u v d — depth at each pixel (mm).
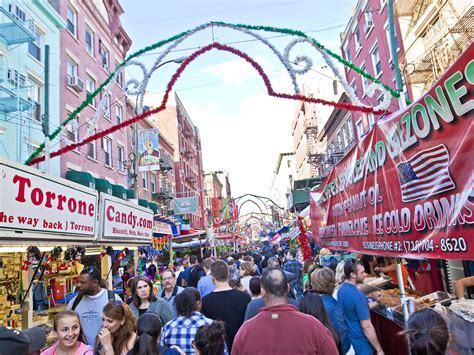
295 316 2732
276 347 2631
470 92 2461
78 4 20500
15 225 4340
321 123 38250
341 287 4457
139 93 6738
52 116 16781
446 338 2119
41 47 16734
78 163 18594
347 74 25594
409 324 2240
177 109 44375
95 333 4613
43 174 5023
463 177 2564
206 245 24062
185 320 3969
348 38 25031
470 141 2482
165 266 20188
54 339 5246
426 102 2967
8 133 13867
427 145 3000
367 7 21234
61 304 8766
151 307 5109
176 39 6395
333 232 6434
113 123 23656
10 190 4266
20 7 15102
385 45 19109
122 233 8211
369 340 4164
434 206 2928
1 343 2320
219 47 6293
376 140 4023
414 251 3256
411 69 15477
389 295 5273
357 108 5746
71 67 19516
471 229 2488
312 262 7695
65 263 9609
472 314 3172
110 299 4863
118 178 23609
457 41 12273
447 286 6969
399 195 3531
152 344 3166
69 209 5805
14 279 7594
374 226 4227
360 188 4688
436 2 13883
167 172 35000
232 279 5934
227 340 4672
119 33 26391
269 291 2832
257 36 5984
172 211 34406
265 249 15609
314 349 2602
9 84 13898
